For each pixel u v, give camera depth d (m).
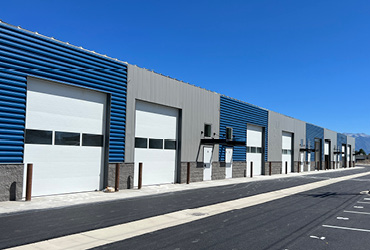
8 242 6.62
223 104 24.47
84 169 14.11
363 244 7.20
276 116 33.56
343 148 64.06
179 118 20.00
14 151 11.34
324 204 13.12
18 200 11.30
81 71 13.68
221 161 24.22
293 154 38.19
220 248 6.69
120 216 9.58
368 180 28.11
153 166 17.97
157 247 6.65
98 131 14.75
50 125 12.71
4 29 11.06
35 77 12.02
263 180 24.98
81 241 6.93
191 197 14.12
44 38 12.31
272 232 8.14
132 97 16.28
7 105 11.12
